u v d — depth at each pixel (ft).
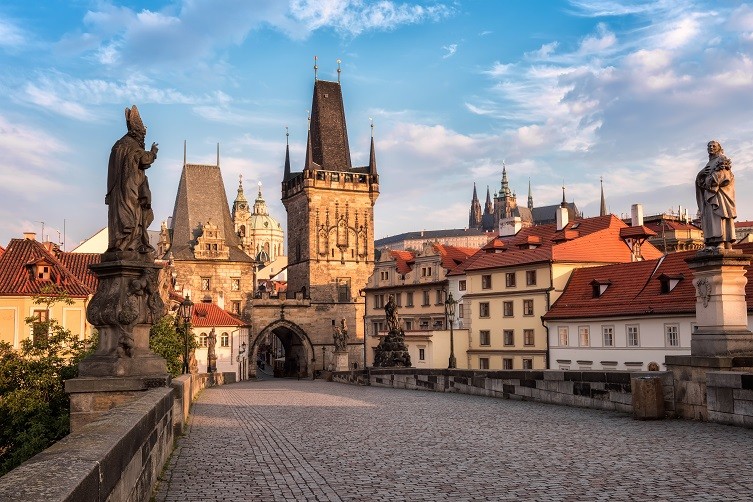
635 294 228.63
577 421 75.66
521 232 339.36
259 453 56.65
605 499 37.78
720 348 68.85
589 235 279.08
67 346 108.68
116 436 27.96
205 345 387.96
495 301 287.89
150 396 48.14
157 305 57.36
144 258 56.90
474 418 82.99
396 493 40.37
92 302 55.16
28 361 102.94
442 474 46.16
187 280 457.27
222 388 206.69
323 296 474.90
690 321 204.54
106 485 23.99
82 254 270.87
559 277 264.52
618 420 74.69
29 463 21.90
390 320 200.03
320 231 480.23
